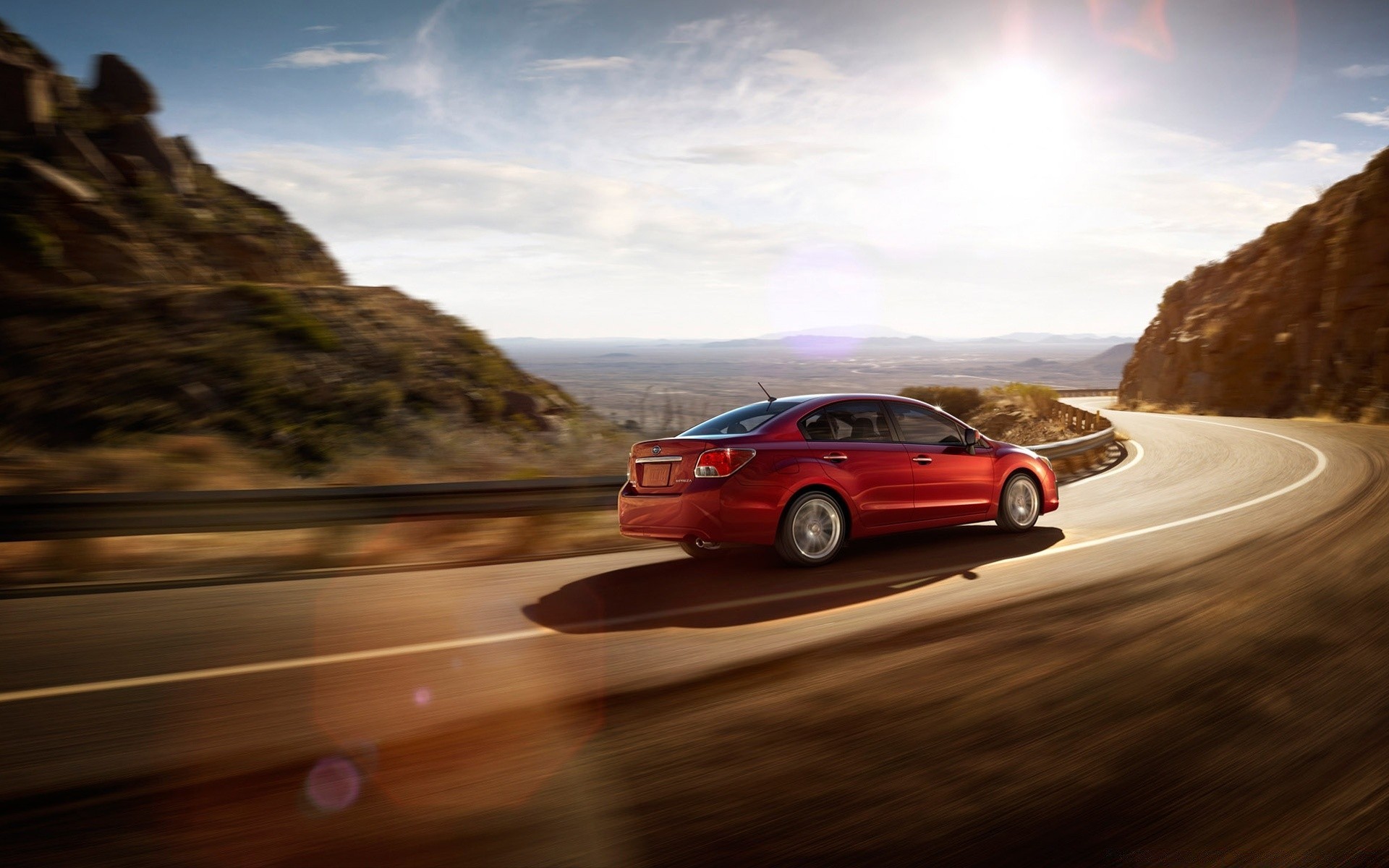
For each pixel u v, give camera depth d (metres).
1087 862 2.54
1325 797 2.94
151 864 2.51
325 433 17.92
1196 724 3.60
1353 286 30.62
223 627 5.25
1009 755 3.29
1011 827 2.74
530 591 6.34
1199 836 2.69
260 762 3.28
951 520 8.10
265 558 7.79
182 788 3.05
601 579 6.77
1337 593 5.91
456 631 5.20
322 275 33.97
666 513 6.94
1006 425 31.30
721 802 2.92
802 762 3.24
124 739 3.48
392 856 2.58
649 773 3.16
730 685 4.14
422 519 7.91
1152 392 53.16
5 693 4.04
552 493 8.63
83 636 5.03
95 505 6.56
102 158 29.17
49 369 17.86
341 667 4.46
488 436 18.94
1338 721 3.62
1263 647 4.67
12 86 27.38
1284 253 39.81
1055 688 4.05
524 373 24.91
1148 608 5.56
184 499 6.85
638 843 2.65
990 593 6.07
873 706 3.83
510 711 3.83
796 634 5.09
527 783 3.09
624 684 4.19
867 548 8.09
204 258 28.89
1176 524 9.10
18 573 6.91
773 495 6.97
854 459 7.43
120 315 20.44
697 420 14.28
